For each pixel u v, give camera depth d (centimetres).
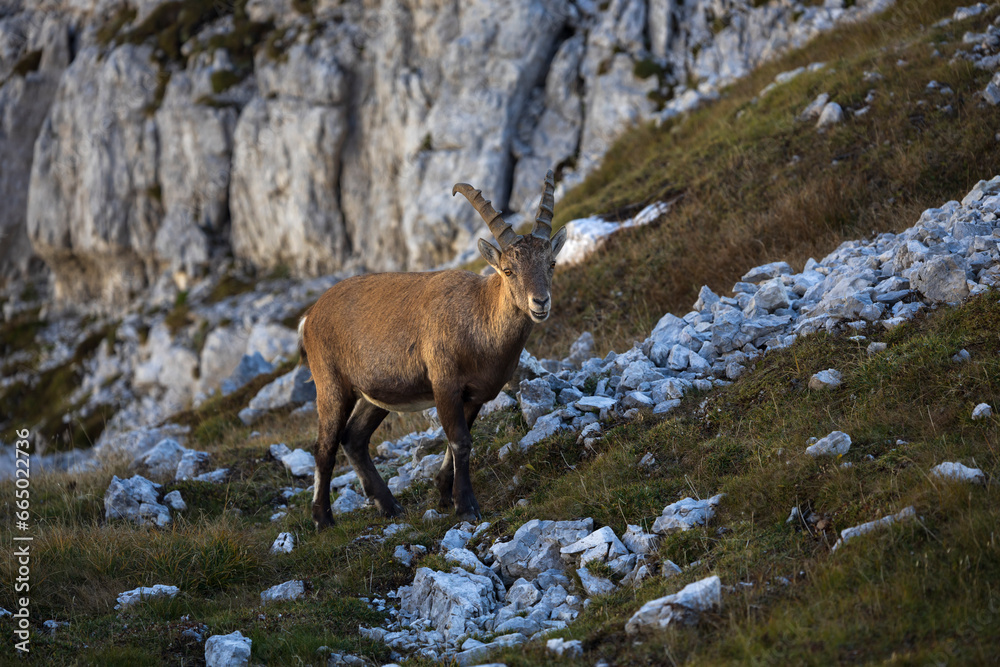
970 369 2306
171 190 13200
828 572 1755
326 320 2970
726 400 2789
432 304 2712
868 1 7800
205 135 12756
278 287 12119
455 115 10369
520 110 10356
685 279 4466
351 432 3048
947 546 1719
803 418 2477
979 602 1567
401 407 2894
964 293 2695
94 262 14388
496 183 10156
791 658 1542
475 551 2484
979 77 4666
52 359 13562
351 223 11956
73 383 12838
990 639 1462
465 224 10175
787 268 3731
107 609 2341
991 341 2414
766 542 2005
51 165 14388
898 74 5172
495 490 2897
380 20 11531
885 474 2039
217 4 13850
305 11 12644
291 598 2373
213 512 3331
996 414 2116
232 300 12175
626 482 2555
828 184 4431
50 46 15362
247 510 3397
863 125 4859
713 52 9100
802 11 8694
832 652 1527
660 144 7200
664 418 2852
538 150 10081
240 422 5816
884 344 2641
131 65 13525
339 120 11600
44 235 14388
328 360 2966
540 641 1875
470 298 2670
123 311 13925
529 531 2392
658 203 5459
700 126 6825
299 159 11869
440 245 10431
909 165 4266
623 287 4778
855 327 2806
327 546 2675
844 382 2552
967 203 3412
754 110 6050
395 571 2473
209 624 2206
